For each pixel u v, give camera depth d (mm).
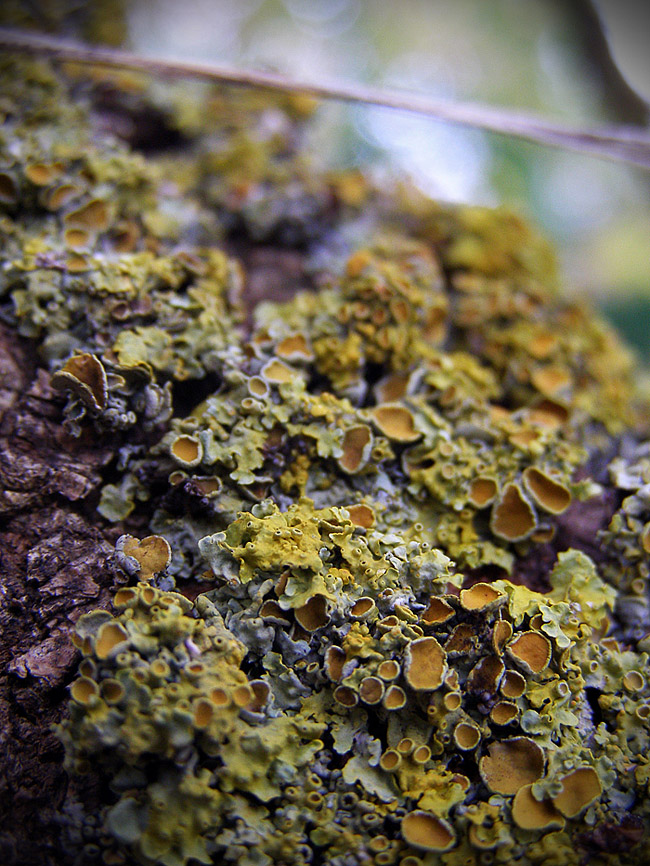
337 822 62
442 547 76
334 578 67
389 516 75
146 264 81
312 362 82
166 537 72
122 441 75
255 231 99
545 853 62
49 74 98
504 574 77
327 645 66
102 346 76
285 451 75
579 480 85
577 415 88
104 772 62
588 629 70
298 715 65
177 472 72
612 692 71
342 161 155
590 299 121
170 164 104
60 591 70
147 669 60
